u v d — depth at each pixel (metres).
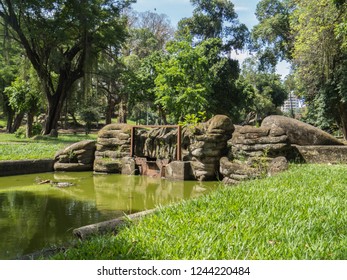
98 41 26.61
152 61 27.34
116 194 7.49
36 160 10.64
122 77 28.16
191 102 21.16
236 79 31.16
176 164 9.52
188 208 4.09
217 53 30.02
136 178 9.85
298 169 7.49
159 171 10.02
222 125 9.30
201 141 9.27
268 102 39.97
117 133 11.20
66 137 25.95
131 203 6.57
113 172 10.82
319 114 16.94
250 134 8.69
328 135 9.61
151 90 26.09
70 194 7.45
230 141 9.30
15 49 26.73
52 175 10.28
